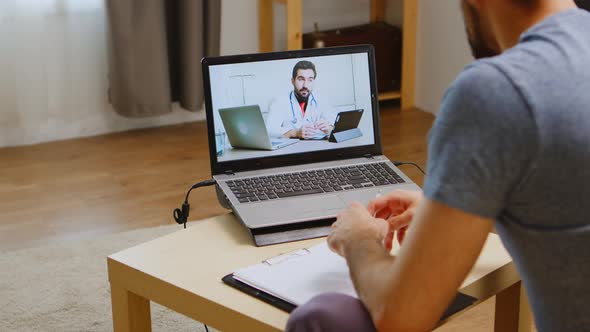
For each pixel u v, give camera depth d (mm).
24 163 3186
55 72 3404
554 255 885
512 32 947
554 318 930
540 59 864
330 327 988
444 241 887
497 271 1257
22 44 3295
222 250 1328
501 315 1456
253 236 1360
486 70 867
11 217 2668
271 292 1148
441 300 926
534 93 843
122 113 3506
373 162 1587
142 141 3473
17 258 2363
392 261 1010
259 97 1538
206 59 1510
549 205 864
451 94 889
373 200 1281
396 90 4066
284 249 1331
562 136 838
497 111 846
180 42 3520
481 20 971
